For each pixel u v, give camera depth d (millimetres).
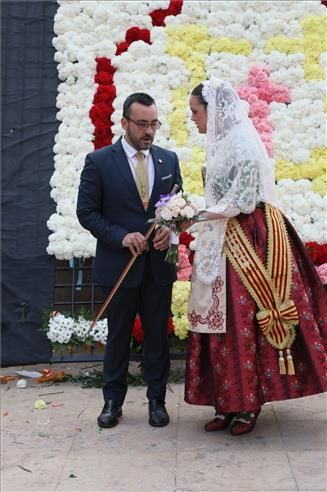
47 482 3084
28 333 4656
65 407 4020
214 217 3318
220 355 3404
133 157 3594
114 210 3572
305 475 3055
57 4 4770
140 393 4211
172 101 4711
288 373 3383
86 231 4613
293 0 4750
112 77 4730
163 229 3459
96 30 4734
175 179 3691
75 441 3520
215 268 3408
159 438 3520
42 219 4668
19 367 4715
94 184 3555
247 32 4727
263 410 3859
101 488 3010
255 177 3318
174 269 3686
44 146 4707
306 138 4645
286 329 3389
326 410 3834
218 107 3359
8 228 4656
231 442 3434
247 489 2949
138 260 3574
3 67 4723
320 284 3572
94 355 4707
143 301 3666
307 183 4602
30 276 4656
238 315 3365
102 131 4672
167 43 4730
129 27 4762
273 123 4648
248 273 3375
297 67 4688
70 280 4770
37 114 4719
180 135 4660
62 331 4465
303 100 4664
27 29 4750
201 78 4703
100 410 3953
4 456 3375
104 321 4531
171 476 3098
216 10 4742
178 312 4461
